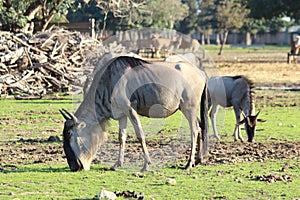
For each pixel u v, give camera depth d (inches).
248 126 716.7
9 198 454.0
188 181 513.0
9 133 776.3
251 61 2608.3
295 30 6003.9
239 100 737.0
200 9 5408.5
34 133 778.2
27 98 1190.3
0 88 1219.9
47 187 489.4
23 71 1268.5
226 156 624.1
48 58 1307.8
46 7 1557.6
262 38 6166.3
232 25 4227.4
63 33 1376.7
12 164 577.3
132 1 1676.9
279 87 1478.8
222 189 485.1
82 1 1616.6
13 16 1385.3
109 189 483.5
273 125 864.3
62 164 580.7
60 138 727.7
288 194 470.3
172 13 3260.3
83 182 507.8
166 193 471.5
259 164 585.6
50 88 1284.4
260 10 2519.7
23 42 1298.0
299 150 662.5
